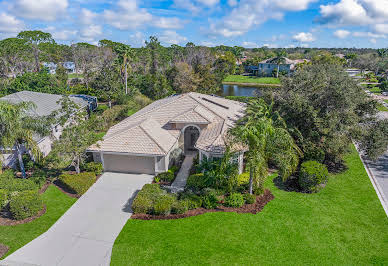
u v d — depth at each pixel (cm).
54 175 2436
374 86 7831
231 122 2844
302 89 2652
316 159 2462
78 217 1856
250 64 12000
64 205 2012
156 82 6072
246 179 2192
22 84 4925
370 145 2291
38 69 8431
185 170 2586
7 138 2030
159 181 2375
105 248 1548
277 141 1823
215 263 1416
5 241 1603
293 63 10994
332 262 1430
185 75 6481
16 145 2222
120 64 6097
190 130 3047
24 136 2127
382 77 9456
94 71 5941
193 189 2122
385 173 2517
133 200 2083
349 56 13300
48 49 10469
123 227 1733
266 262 1426
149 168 2502
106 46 11538
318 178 2084
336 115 2280
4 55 6956
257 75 11094
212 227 1705
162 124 2902
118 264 1425
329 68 3684
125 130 2575
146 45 9500
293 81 2847
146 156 2459
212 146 2289
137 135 2508
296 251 1507
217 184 2106
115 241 1598
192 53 9631
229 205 1925
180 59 10075
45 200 2077
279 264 1415
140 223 1770
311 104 2464
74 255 1495
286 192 2152
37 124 2188
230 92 7862
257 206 1938
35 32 8675
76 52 10131
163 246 1545
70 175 2309
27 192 1909
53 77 5556
